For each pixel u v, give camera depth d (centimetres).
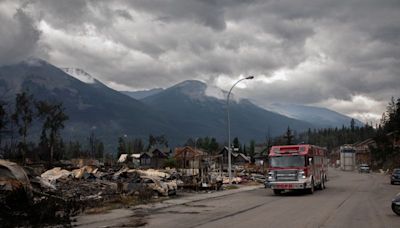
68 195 2402
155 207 2256
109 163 8419
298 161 2970
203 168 5459
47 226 1588
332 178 6028
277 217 1752
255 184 4466
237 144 13488
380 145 11400
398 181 4247
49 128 9188
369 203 2314
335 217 1723
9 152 6044
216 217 1800
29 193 1833
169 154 12331
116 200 2408
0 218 1569
